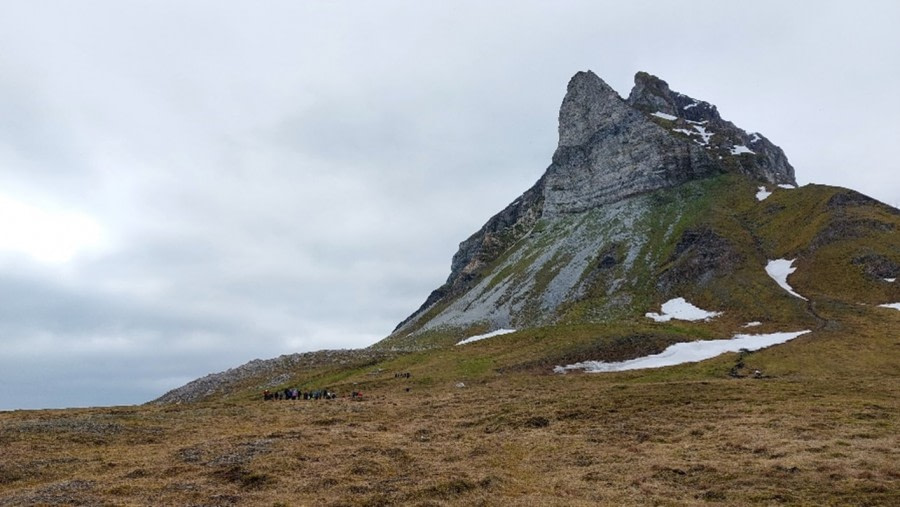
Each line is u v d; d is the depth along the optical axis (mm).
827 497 28641
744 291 119750
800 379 65750
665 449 41844
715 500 30156
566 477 36750
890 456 34562
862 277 111625
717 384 64812
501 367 89625
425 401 69688
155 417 61219
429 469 38250
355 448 44219
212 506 30797
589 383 74688
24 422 55719
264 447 44406
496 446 46156
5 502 31844
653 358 88562
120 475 37469
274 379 107125
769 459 36562
